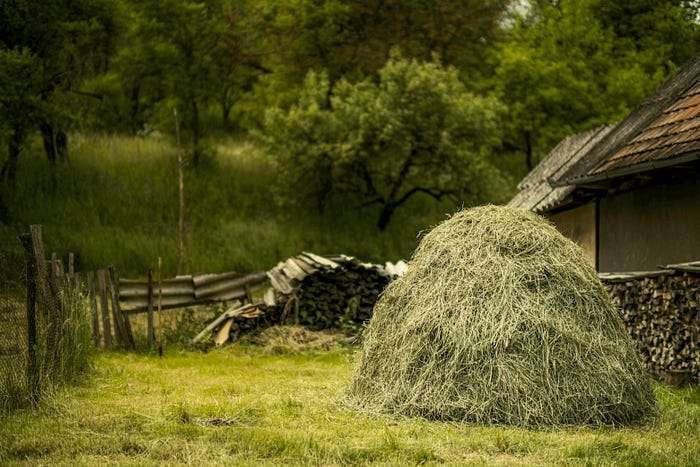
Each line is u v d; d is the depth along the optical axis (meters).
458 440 6.45
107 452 6.12
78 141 35.69
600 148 14.83
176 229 30.03
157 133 39.41
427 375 7.42
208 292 16.05
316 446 6.20
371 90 34.03
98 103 36.38
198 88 36.41
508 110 36.22
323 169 33.38
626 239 13.99
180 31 36.44
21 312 8.62
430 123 32.09
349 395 8.31
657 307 10.52
